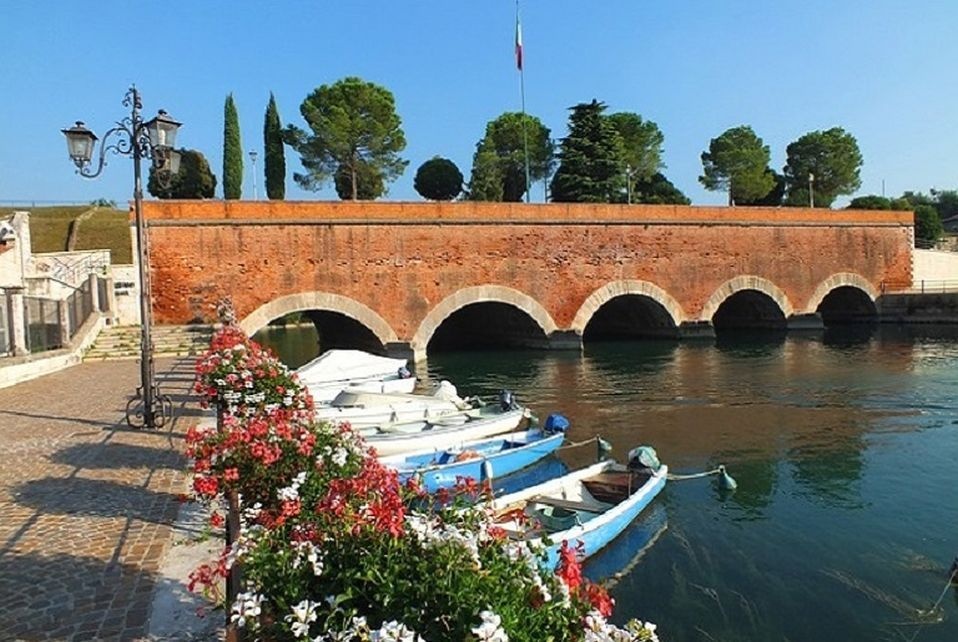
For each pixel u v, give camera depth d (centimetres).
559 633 293
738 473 1327
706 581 875
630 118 6238
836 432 1636
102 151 1141
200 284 2622
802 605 813
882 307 4234
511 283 3134
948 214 9988
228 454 565
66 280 2814
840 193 7144
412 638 267
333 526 374
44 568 581
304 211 2753
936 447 1488
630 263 3409
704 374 2536
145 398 1182
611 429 1711
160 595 525
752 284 3750
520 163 6122
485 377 2594
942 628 760
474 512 385
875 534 1020
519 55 4481
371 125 4988
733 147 6506
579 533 880
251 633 306
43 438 1113
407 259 2922
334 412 1478
